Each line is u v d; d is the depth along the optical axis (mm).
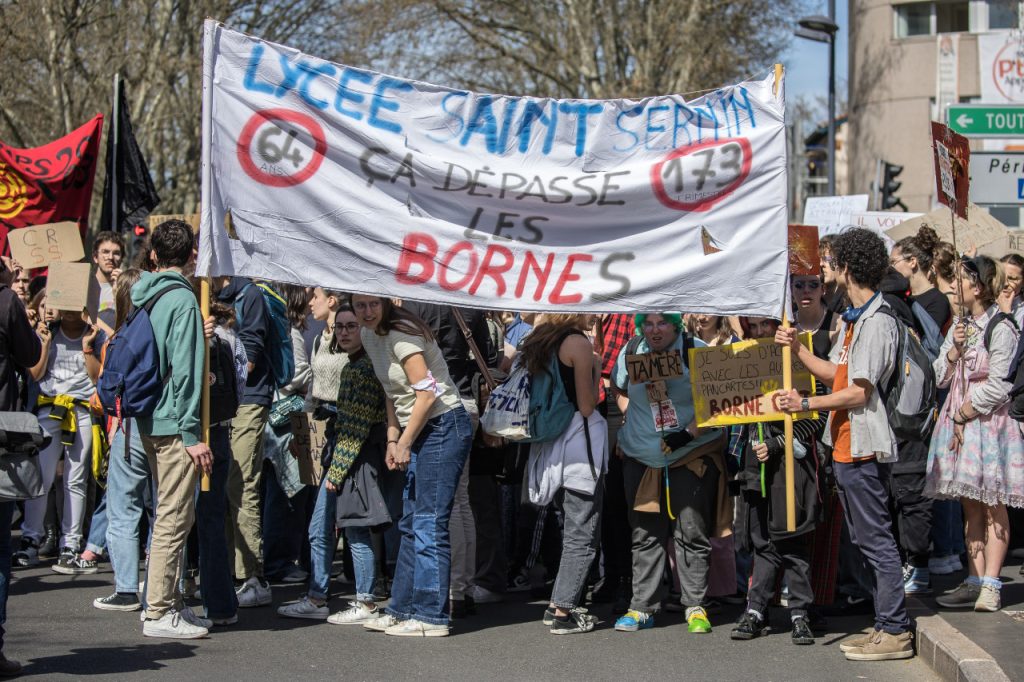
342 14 30047
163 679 5812
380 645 6574
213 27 6465
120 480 7270
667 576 7855
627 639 6809
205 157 6402
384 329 6547
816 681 5941
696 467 6938
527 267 6676
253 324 7559
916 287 8500
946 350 7824
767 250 6625
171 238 6508
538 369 6848
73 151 10789
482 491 7855
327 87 6602
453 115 6695
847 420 6336
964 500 7324
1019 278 8320
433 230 6625
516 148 6715
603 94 28641
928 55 32875
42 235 9312
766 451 6598
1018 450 7062
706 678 5984
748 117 6680
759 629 6855
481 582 7898
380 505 6832
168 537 6566
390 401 6742
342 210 6586
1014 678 5512
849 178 35406
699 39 27594
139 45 26938
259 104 6508
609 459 7770
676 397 6852
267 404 7691
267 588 7672
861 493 6336
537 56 30219
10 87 25719
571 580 6871
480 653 6441
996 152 10977
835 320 7664
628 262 6676
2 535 5758
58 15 25266
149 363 6355
